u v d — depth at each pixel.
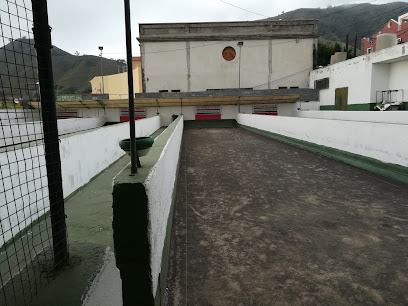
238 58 28.80
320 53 37.03
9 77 1.35
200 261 3.25
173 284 2.83
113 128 8.51
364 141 7.11
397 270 3.01
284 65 28.92
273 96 23.22
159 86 28.89
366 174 6.63
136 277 1.94
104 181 6.50
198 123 24.55
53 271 1.46
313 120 9.58
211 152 10.62
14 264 2.87
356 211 4.62
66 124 14.80
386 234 3.82
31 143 4.35
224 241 3.72
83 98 23.75
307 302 2.55
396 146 6.09
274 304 2.53
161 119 24.73
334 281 2.84
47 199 4.41
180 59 28.72
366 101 18.28
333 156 8.35
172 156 5.03
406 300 2.55
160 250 2.60
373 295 2.62
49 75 1.61
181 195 5.66
